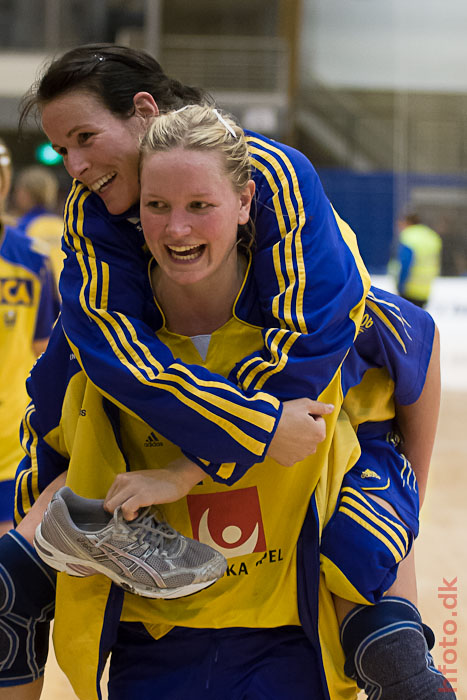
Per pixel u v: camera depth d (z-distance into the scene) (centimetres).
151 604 211
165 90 224
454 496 681
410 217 1407
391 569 211
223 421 190
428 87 2048
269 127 1894
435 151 2030
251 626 209
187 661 211
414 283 1380
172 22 2306
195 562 196
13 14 1780
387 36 2056
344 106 2066
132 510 192
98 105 210
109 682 220
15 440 394
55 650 214
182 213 189
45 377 226
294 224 209
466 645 381
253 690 207
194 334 212
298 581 211
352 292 205
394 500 222
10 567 218
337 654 213
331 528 214
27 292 409
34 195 729
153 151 190
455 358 1392
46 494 231
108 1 1830
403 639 201
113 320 200
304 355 198
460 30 2047
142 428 213
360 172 1697
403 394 234
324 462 212
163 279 210
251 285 213
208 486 209
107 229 211
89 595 210
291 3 2066
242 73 1891
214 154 190
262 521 210
